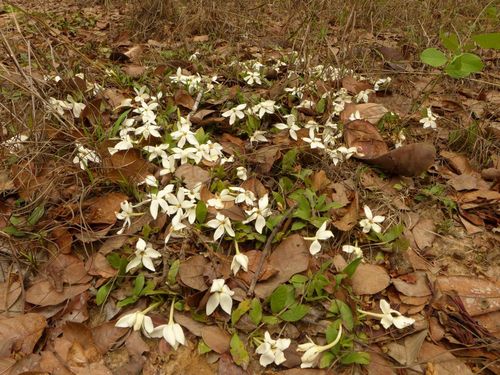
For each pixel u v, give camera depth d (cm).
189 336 45
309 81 83
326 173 65
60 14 140
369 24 123
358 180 64
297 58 94
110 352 43
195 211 53
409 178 67
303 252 49
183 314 46
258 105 73
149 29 121
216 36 118
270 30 120
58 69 84
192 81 81
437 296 49
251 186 59
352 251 52
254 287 47
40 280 49
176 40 118
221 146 67
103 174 59
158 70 91
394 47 110
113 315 47
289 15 119
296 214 54
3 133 69
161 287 47
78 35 118
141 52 106
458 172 69
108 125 72
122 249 53
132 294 48
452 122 78
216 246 52
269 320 45
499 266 54
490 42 55
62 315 46
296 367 42
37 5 148
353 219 56
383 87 89
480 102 87
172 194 54
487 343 44
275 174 64
